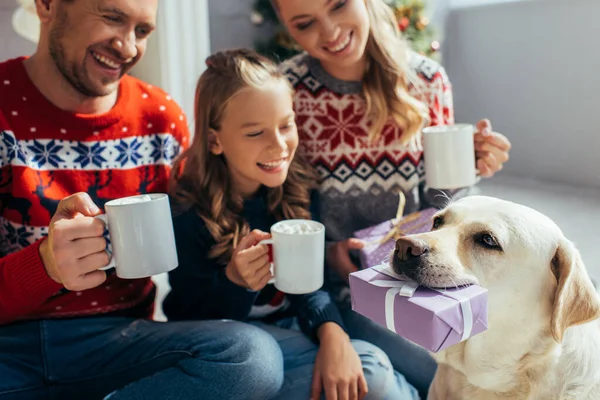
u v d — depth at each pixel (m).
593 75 4.14
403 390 1.55
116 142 1.57
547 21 4.35
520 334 1.24
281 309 1.76
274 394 1.42
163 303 1.71
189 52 3.03
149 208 1.19
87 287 1.21
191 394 1.33
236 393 1.34
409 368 1.68
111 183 1.57
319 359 1.49
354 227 1.87
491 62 4.82
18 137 1.46
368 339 1.73
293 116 1.64
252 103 1.55
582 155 4.29
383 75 1.82
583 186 4.29
